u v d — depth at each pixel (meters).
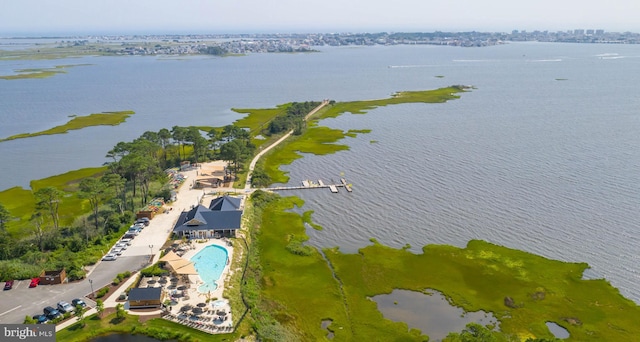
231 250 119.38
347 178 179.25
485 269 112.19
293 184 175.00
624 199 148.50
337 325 93.06
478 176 174.12
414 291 105.00
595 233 127.06
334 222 140.75
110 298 97.00
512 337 84.25
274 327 90.31
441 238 128.12
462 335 77.62
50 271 104.62
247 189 167.62
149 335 86.06
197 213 131.12
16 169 194.62
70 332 86.00
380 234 132.00
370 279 109.62
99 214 140.75
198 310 92.44
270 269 114.31
